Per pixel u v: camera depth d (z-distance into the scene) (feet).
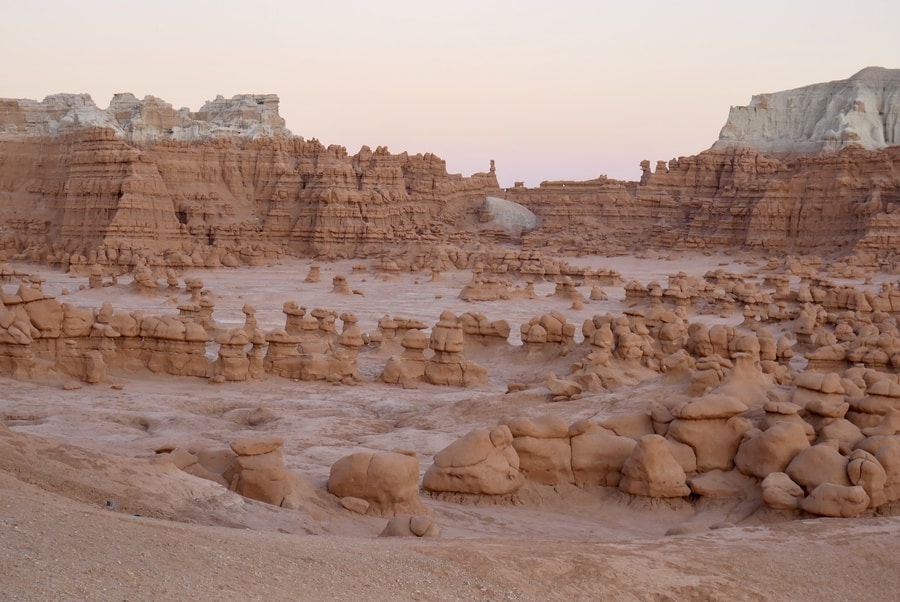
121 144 272.51
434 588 30.35
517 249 319.68
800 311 155.02
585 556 36.58
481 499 57.67
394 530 42.37
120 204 260.42
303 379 102.83
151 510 39.32
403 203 314.14
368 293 207.21
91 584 23.73
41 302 96.78
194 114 319.88
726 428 61.05
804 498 52.37
